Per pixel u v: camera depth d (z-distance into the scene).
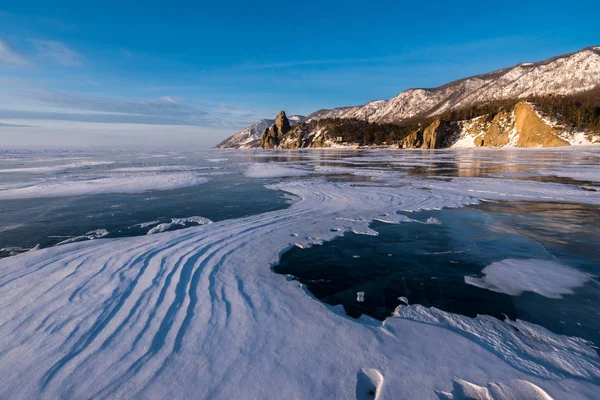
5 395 2.47
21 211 10.41
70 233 7.81
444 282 4.98
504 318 3.91
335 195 12.77
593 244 6.58
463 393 2.59
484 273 5.29
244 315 3.71
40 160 42.50
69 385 2.58
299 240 7.00
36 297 4.03
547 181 16.38
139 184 16.98
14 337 3.19
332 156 51.16
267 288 4.51
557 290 4.61
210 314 3.70
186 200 12.43
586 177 17.69
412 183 16.42
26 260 5.39
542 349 3.25
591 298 4.36
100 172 24.52
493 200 11.49
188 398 2.47
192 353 2.99
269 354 3.01
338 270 5.50
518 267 5.44
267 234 7.31
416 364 2.91
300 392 2.56
